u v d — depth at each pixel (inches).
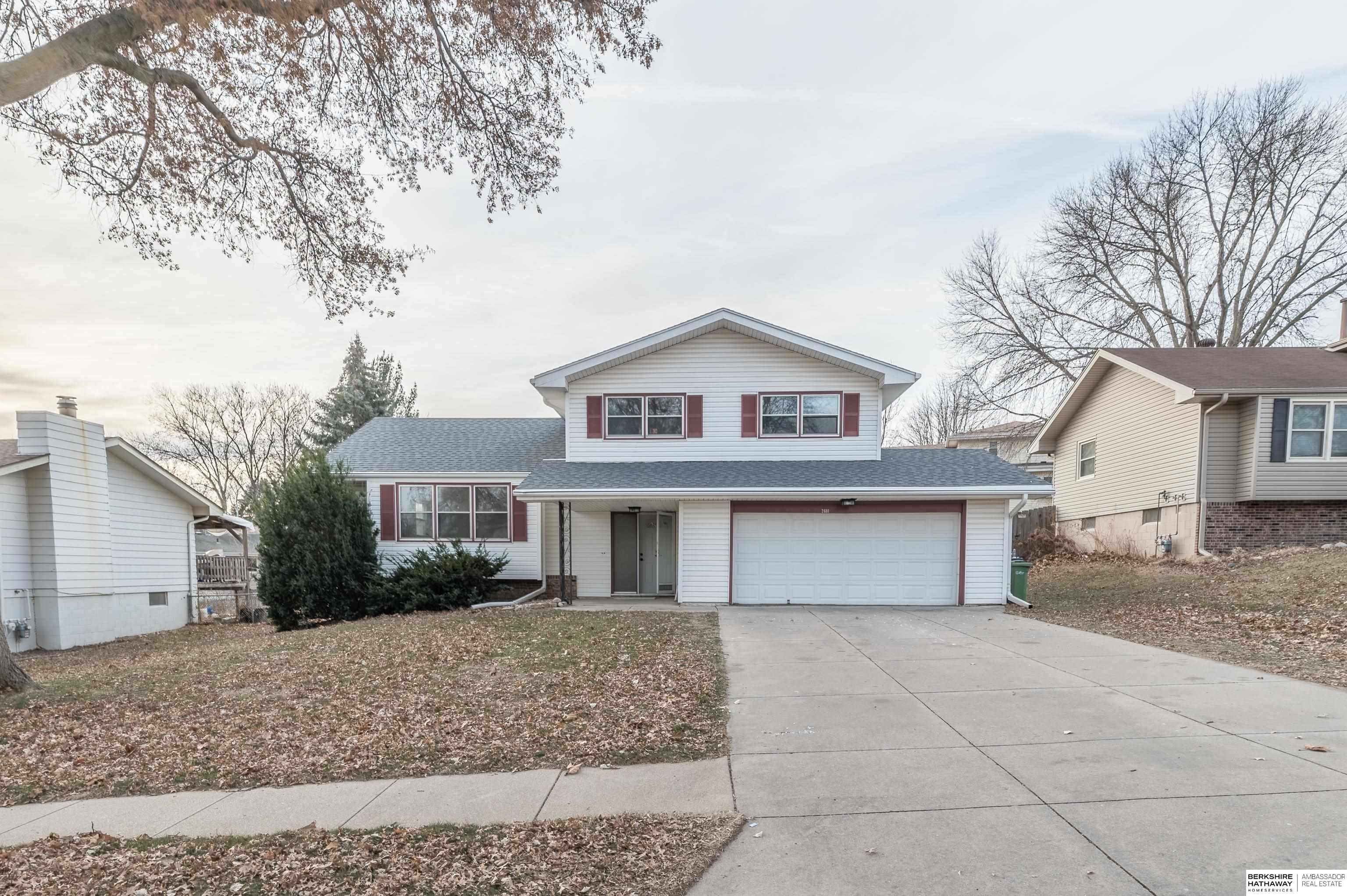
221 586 788.6
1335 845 133.9
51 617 523.2
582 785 184.7
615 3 342.6
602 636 402.9
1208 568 564.4
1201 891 119.8
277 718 261.9
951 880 127.0
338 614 583.2
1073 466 852.0
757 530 556.4
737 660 335.9
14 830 168.1
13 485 509.4
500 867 137.2
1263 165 919.0
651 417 611.2
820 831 150.2
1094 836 141.9
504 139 393.4
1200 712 227.6
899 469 572.7
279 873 136.6
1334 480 573.3
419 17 338.0
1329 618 378.3
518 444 717.9
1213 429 606.2
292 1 287.7
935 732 217.9
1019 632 404.8
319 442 1433.3
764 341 605.0
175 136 367.9
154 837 160.2
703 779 185.5
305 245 415.8
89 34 286.4
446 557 585.0
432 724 245.1
